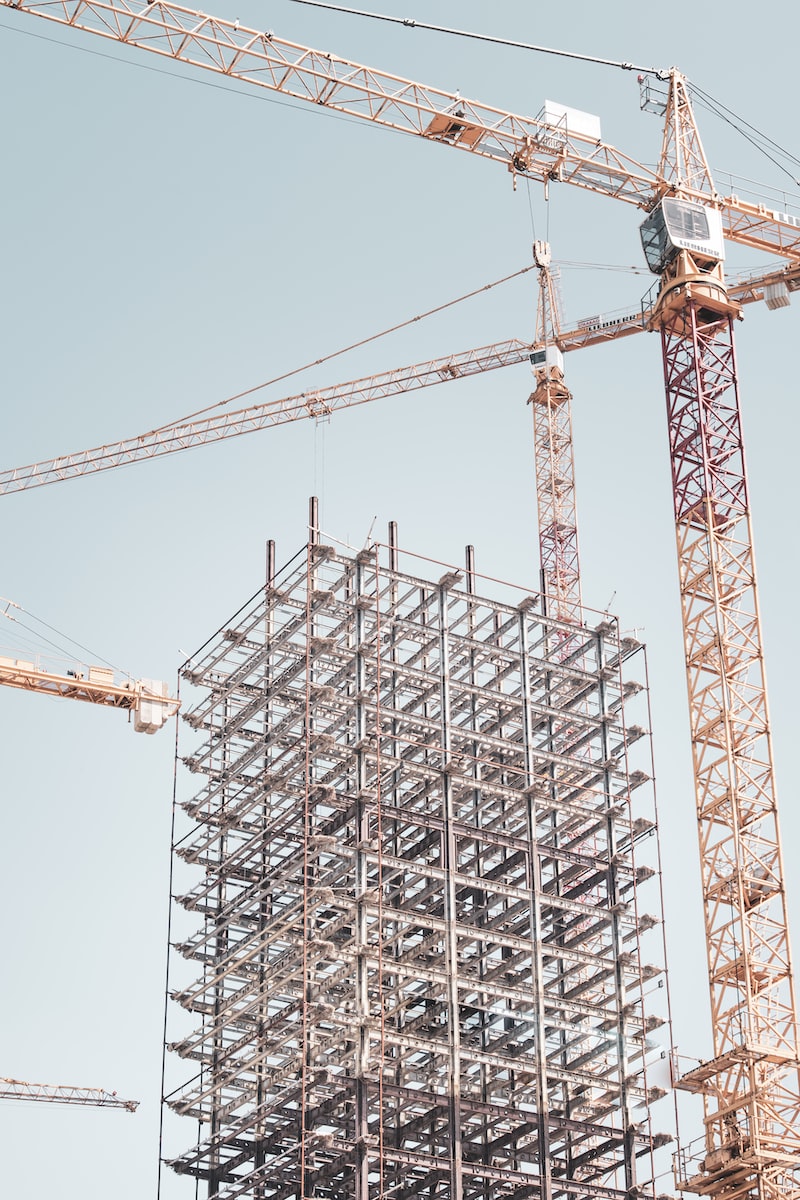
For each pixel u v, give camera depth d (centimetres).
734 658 15112
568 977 15738
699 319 16100
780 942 14338
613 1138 14725
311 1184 14150
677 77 17638
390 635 15725
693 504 15550
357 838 14575
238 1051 15912
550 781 15838
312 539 15450
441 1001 14588
